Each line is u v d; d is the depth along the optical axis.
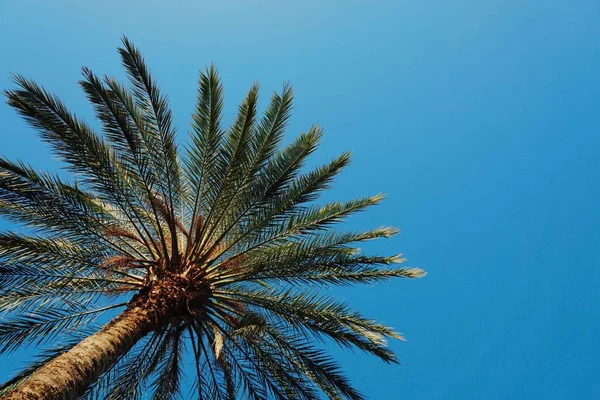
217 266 9.70
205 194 9.95
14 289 8.54
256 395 9.76
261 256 9.86
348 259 9.27
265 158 9.63
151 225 10.14
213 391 9.91
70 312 9.09
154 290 8.66
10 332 8.45
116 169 8.89
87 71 8.45
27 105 7.97
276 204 9.49
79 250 8.80
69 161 8.36
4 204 8.69
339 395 9.41
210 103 9.55
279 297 9.55
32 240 8.46
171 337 9.40
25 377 8.55
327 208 9.64
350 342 9.24
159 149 9.30
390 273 9.56
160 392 9.70
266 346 9.74
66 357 6.44
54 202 8.33
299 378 9.62
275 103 9.73
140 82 8.95
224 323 9.67
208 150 9.62
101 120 8.61
